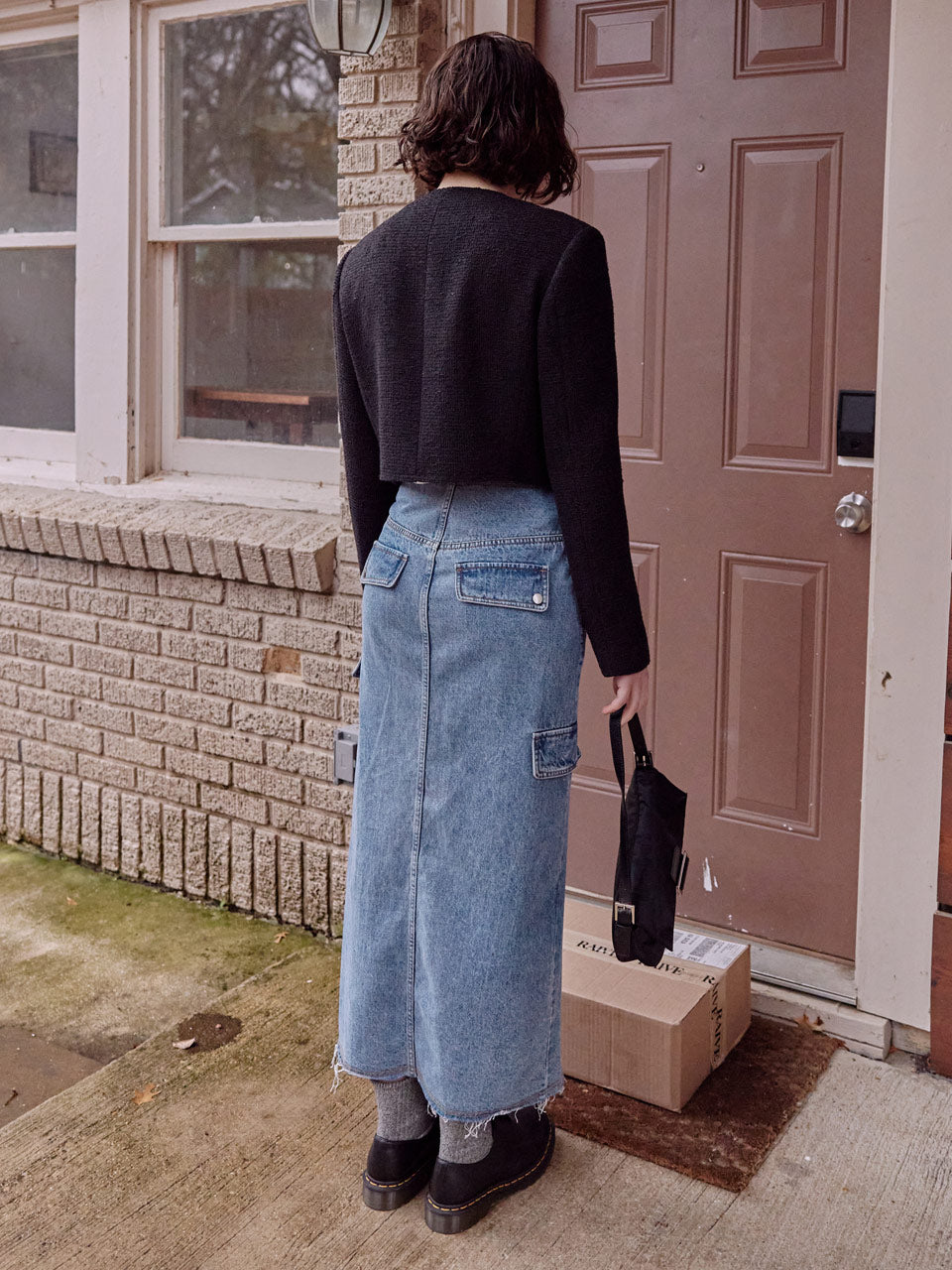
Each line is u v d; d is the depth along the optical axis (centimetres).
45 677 380
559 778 197
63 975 313
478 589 189
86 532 352
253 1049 273
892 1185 227
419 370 189
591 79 292
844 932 283
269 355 348
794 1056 267
